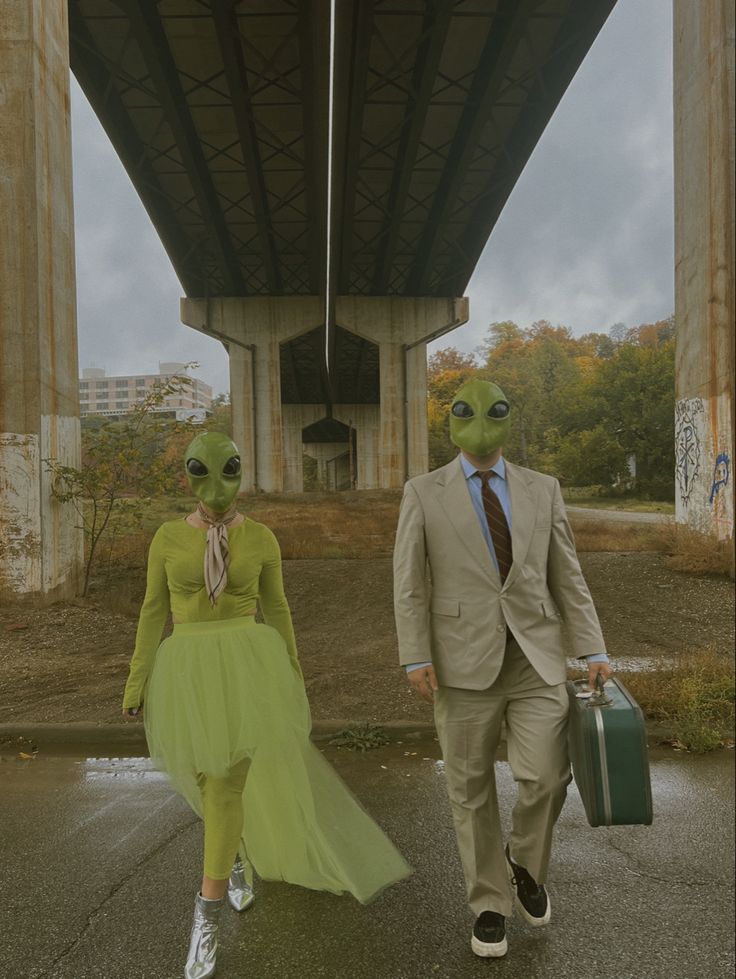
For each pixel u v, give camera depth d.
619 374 68.44
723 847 3.46
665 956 2.63
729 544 11.55
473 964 2.59
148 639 2.88
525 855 2.77
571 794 4.18
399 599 2.80
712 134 11.72
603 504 55.62
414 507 2.86
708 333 12.06
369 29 24.23
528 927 2.83
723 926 2.81
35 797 4.21
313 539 18.72
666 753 4.83
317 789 3.07
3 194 9.78
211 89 29.23
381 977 2.52
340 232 43.28
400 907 2.98
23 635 8.59
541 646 2.75
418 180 39.72
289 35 25.80
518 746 2.74
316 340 68.19
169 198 38.84
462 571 2.79
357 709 5.68
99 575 12.52
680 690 5.62
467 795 2.75
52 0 10.60
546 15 25.27
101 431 11.16
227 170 37.81
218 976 2.53
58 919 2.90
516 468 2.92
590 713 2.49
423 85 27.72
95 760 4.88
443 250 49.94
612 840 3.56
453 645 2.78
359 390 99.44
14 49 9.88
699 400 12.42
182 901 3.03
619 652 7.47
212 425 11.38
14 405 9.76
